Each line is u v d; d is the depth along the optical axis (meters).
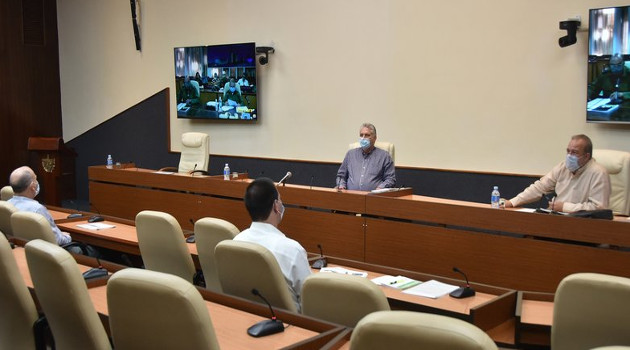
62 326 2.38
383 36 7.09
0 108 10.16
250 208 2.95
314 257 3.74
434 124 6.78
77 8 10.57
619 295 2.04
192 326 1.81
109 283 1.91
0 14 10.10
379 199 4.52
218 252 2.68
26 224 3.84
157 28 9.49
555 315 2.21
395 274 3.43
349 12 7.36
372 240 4.57
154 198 6.43
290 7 7.90
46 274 2.26
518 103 6.19
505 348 2.69
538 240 3.78
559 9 5.86
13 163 10.33
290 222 5.06
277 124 8.21
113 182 6.97
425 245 4.28
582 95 5.80
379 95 7.19
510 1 6.16
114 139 10.35
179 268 3.67
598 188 4.07
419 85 6.86
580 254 3.61
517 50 6.16
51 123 10.82
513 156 6.27
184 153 7.59
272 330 2.27
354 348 1.44
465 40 6.48
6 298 2.68
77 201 10.73
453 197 6.69
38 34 10.59
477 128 6.48
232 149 8.79
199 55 8.73
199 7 8.91
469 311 2.69
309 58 7.78
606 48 5.50
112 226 5.18
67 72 10.84
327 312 2.23
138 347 1.95
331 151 7.70
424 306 2.82
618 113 5.49
